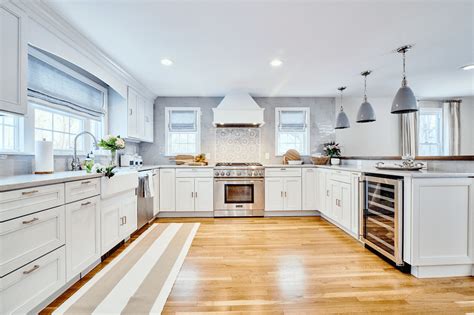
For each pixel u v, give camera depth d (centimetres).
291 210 421
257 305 166
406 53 281
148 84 392
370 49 270
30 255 145
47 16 192
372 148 502
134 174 289
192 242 289
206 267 223
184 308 163
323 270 217
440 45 262
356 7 192
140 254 252
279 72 340
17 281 137
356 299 173
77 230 190
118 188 250
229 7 190
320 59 295
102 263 230
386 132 505
